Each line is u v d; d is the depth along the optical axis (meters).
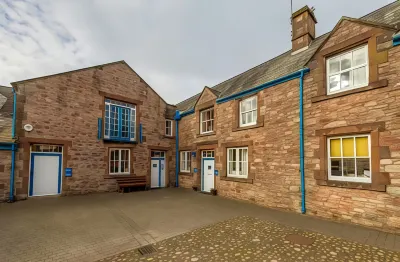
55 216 6.90
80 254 4.41
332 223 6.16
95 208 7.95
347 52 6.64
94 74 11.28
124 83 12.41
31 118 9.37
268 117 8.60
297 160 7.50
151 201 9.29
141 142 12.84
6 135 8.95
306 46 9.53
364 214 5.86
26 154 9.18
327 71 7.07
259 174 8.75
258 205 8.60
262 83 8.95
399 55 5.53
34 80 9.53
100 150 11.20
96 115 11.19
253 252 4.35
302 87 7.52
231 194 9.97
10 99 11.98
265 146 8.62
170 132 14.67
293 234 5.30
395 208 5.35
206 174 11.96
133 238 5.21
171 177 14.05
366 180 5.98
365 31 6.14
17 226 5.95
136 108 12.90
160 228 5.88
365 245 4.65
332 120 6.68
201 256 4.22
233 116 10.21
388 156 5.52
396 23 5.84
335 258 4.08
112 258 4.25
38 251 4.52
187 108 14.33
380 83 5.71
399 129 5.39
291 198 7.59
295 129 7.65
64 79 10.33
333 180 6.59
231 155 10.37
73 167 10.33
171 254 4.34
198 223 6.28
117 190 11.63
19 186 9.00
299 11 9.84
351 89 6.32
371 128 5.82
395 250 4.40
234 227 5.87
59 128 10.05
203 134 12.01
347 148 6.43
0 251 4.50
